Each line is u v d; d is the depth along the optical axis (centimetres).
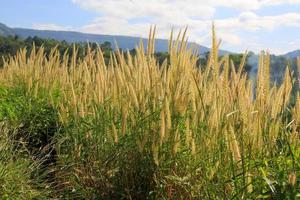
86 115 290
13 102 394
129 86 247
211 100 213
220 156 192
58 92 399
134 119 241
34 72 434
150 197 227
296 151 183
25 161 272
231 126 183
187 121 212
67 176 274
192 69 228
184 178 206
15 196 248
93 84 311
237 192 175
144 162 234
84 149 275
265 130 192
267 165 183
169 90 229
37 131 356
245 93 200
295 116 191
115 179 247
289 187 161
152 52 250
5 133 292
